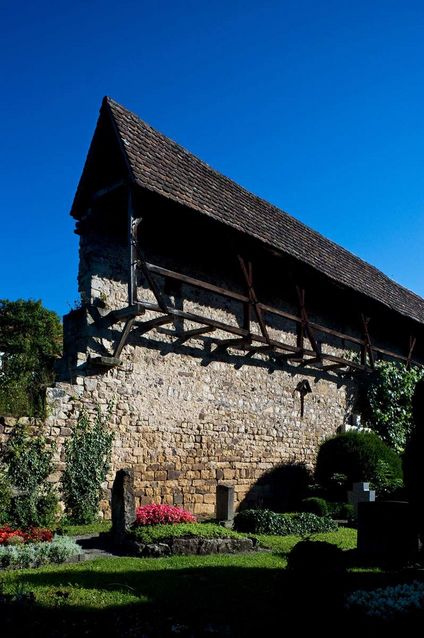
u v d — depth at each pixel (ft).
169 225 45.96
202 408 46.75
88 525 35.99
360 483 43.32
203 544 27.91
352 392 63.98
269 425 52.80
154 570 23.54
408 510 26.35
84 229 42.09
